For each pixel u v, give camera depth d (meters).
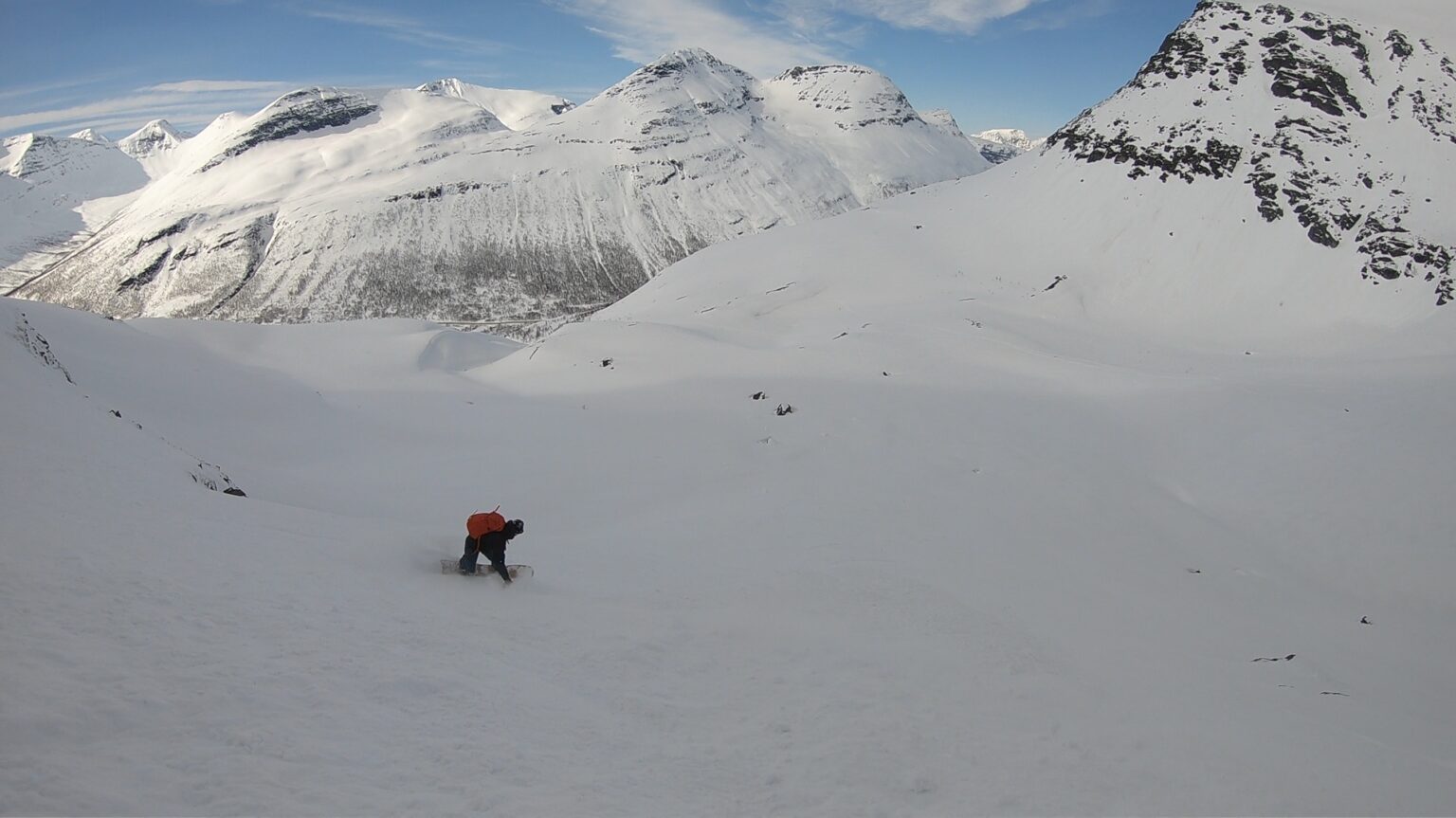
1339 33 83.31
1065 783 7.73
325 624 8.64
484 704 7.59
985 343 56.06
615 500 30.98
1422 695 17.00
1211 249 73.75
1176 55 91.56
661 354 55.59
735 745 7.97
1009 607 16.97
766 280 93.56
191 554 9.85
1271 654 17.72
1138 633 17.19
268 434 37.94
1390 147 72.38
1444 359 46.03
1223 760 8.66
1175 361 57.75
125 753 5.35
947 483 32.56
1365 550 29.03
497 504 29.56
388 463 35.97
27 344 24.02
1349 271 65.44
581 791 6.35
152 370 40.91
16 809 4.43
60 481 11.61
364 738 6.36
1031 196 93.88
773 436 39.84
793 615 13.73
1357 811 7.77
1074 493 32.62
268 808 5.13
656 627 11.57
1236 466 35.81
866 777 7.49
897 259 91.19
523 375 55.41
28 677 5.87
